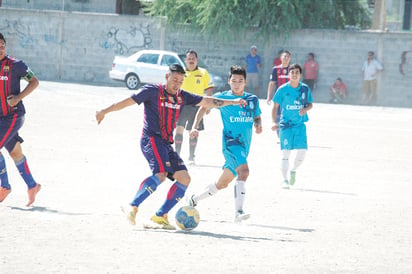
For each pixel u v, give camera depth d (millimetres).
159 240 13695
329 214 17219
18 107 16391
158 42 71875
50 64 75312
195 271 11445
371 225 16078
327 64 66625
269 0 66688
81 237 13648
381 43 65000
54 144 27984
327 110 54688
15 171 21578
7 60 16094
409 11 95750
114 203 17453
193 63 25375
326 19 69812
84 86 65625
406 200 19562
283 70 29453
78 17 74188
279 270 11773
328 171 24859
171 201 14961
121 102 14766
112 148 27828
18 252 12281
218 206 17766
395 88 64875
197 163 25344
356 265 12367
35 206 16672
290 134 21297
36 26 75188
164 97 14945
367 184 22234
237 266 11906
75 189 19125
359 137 36812
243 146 16344
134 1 83062
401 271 12047
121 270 11320
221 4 66500
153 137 14906
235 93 16609
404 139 36500
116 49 73562
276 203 18469
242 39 68812
